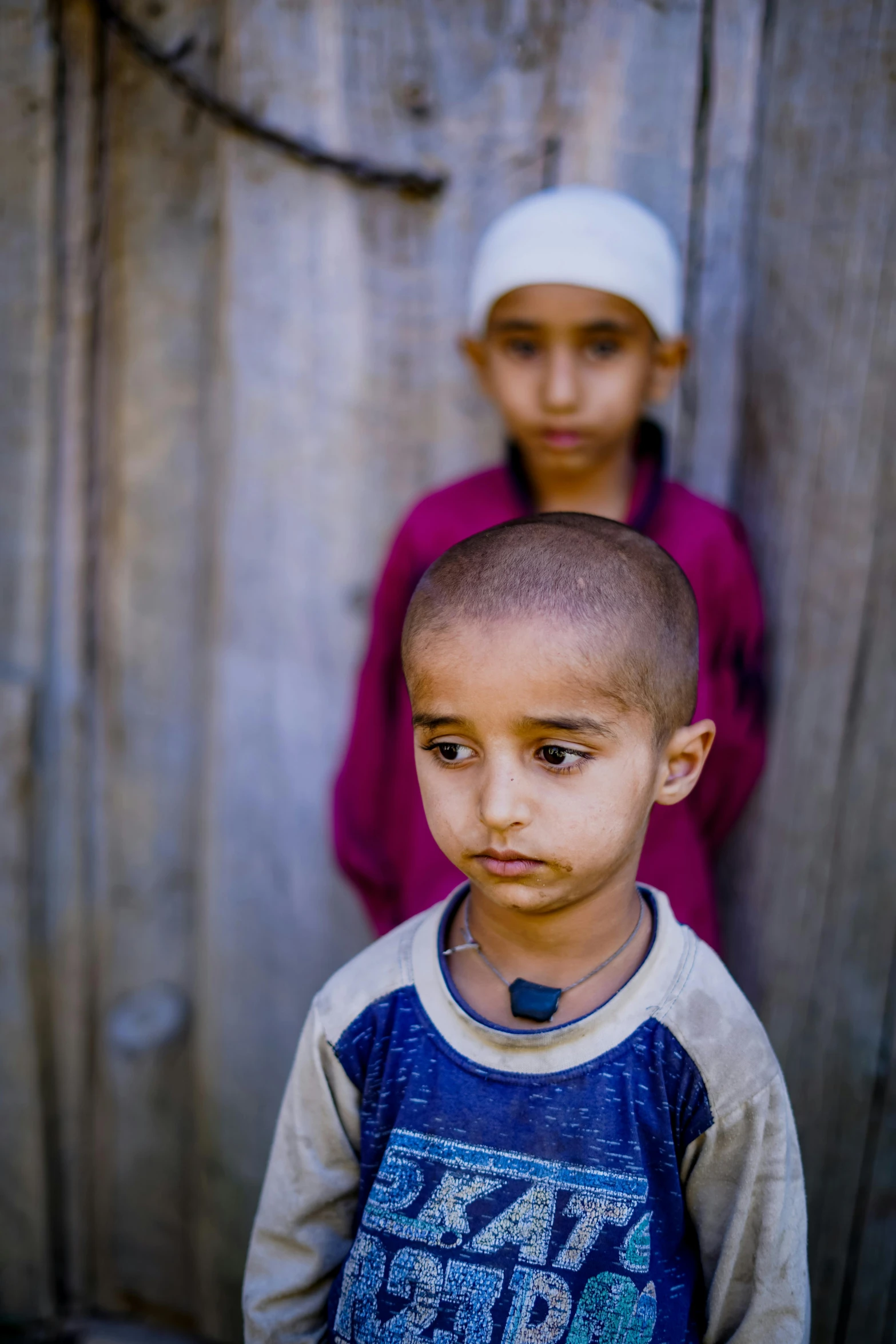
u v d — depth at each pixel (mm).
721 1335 952
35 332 1646
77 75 1591
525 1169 903
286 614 1771
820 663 1511
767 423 1530
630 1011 907
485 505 1535
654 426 1524
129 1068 1888
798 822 1558
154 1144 1934
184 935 1878
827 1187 1606
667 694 890
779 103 1448
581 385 1387
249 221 1652
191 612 1784
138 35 1594
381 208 1616
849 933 1546
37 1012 1813
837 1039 1574
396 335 1660
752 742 1556
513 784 839
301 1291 1023
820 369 1462
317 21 1559
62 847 1805
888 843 1499
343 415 1699
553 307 1350
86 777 1812
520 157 1565
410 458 1702
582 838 846
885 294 1396
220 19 1583
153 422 1726
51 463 1693
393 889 1646
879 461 1427
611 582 860
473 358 1531
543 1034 901
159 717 1813
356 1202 1040
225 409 1719
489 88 1554
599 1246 891
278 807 1818
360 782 1656
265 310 1679
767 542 1546
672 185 1528
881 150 1376
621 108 1522
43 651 1741
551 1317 898
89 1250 1963
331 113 1588
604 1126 894
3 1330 1926
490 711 833
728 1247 920
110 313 1688
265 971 1855
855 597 1470
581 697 827
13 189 1604
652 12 1481
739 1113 892
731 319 1555
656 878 1421
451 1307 914
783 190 1464
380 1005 974
